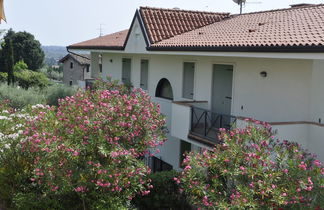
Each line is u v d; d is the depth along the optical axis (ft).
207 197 21.99
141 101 32.89
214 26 49.83
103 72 69.51
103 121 27.73
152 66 52.34
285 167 21.68
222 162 22.49
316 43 24.68
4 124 33.86
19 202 28.58
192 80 44.34
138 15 50.47
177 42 42.16
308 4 51.19
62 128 27.99
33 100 74.23
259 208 20.20
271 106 33.17
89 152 27.55
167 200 35.88
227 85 38.86
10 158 31.07
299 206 20.03
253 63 35.01
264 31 36.06
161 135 33.73
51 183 26.68
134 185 28.14
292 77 30.99
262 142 23.00
